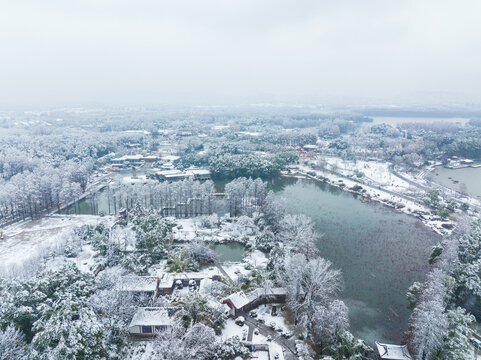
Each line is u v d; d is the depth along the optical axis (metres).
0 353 61.88
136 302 94.62
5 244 139.88
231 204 176.38
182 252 125.00
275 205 157.50
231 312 95.00
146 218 142.00
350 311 100.50
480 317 94.75
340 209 191.38
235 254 136.25
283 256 118.38
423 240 150.50
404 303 105.12
